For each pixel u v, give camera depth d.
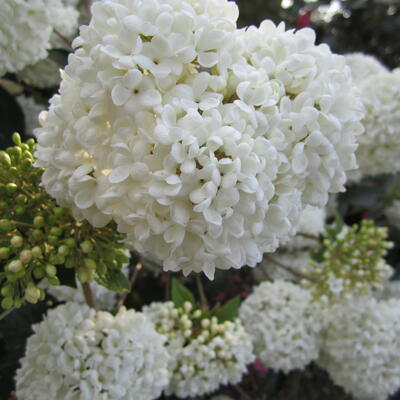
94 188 0.15
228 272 0.39
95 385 0.20
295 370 0.43
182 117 0.14
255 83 0.15
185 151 0.14
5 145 0.29
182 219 0.14
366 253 0.30
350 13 0.62
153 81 0.14
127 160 0.14
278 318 0.32
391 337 0.31
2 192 0.19
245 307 0.34
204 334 0.26
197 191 0.14
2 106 0.29
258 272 0.41
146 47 0.14
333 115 0.17
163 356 0.23
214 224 0.14
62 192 0.16
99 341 0.21
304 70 0.16
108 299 0.30
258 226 0.15
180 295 0.28
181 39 0.14
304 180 0.17
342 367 0.33
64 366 0.20
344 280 0.31
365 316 0.32
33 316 0.28
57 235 0.18
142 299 0.36
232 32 0.15
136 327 0.22
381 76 0.36
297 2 0.58
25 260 0.17
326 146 0.16
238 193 0.14
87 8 0.36
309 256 0.39
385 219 0.50
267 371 0.42
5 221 0.18
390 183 0.45
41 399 0.20
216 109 0.14
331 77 0.17
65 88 0.16
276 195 0.16
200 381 0.26
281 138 0.15
